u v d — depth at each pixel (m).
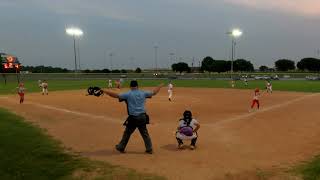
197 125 13.15
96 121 20.66
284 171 10.33
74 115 23.34
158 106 29.69
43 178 10.20
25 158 11.91
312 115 22.92
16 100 35.41
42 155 12.30
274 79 98.50
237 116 22.91
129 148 13.39
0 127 17.52
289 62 194.25
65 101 34.12
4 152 12.54
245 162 11.33
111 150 13.13
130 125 12.46
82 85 69.00
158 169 10.60
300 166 10.80
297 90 52.78
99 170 10.60
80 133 16.66
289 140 14.83
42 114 23.62
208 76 111.06
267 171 10.34
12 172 10.71
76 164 11.22
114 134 16.45
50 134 16.27
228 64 177.38
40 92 48.34
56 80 92.31
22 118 21.38
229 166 10.86
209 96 41.56
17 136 15.32
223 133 16.52
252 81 88.81
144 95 12.43
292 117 22.06
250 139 15.05
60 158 11.95
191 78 104.12
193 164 11.11
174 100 35.75
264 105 30.28
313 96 40.16
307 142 14.41
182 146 13.45
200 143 14.23
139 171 10.42
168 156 12.14
